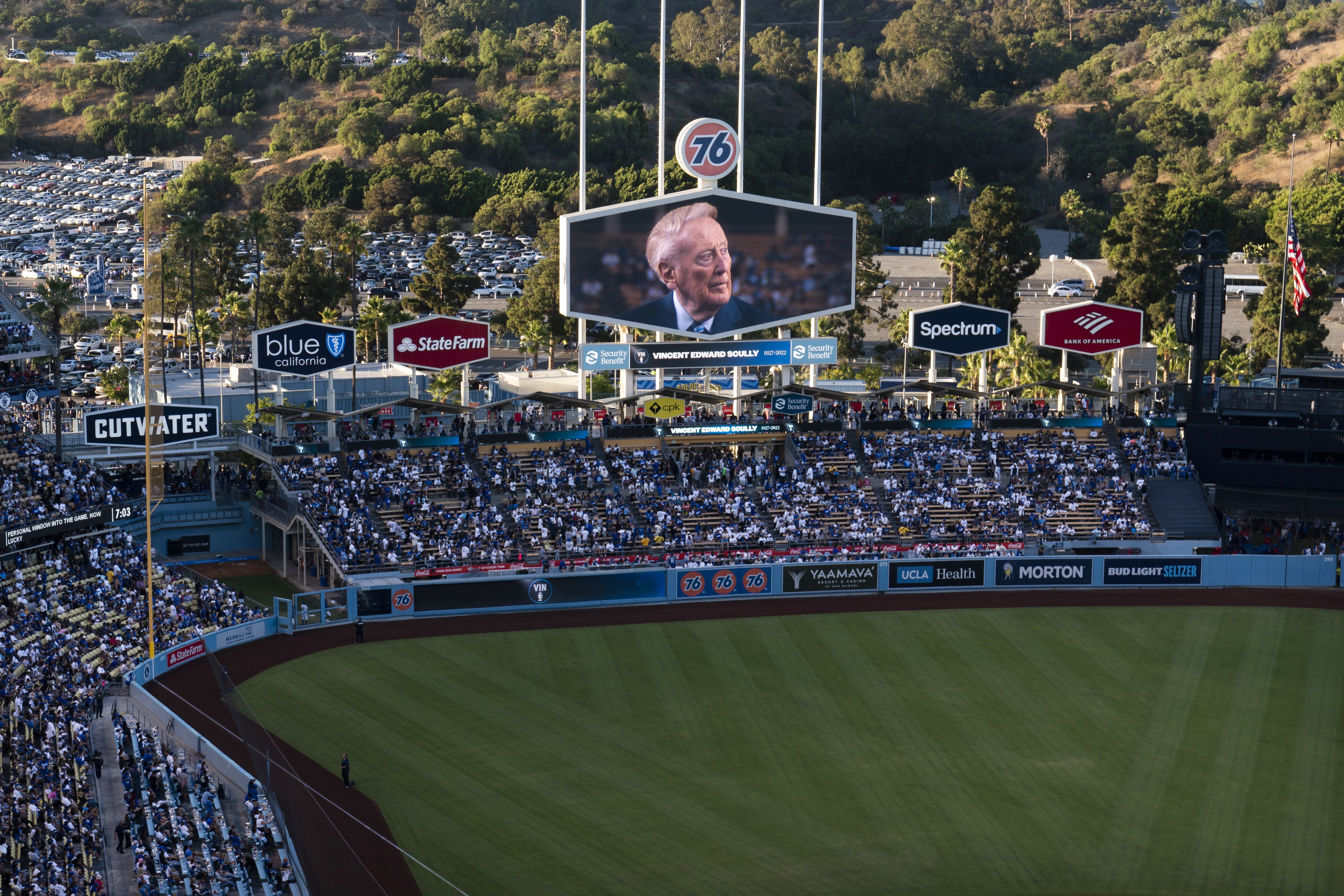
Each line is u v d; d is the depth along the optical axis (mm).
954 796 56812
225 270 169750
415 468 95062
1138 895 48625
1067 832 53594
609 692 69000
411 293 185375
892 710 66688
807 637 78375
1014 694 69125
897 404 109000
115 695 66438
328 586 90312
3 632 69062
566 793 56781
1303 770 59906
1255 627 81062
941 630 79875
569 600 83938
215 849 49375
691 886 48875
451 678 70812
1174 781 58594
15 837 48469
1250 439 105312
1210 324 106688
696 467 99750
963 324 107312
